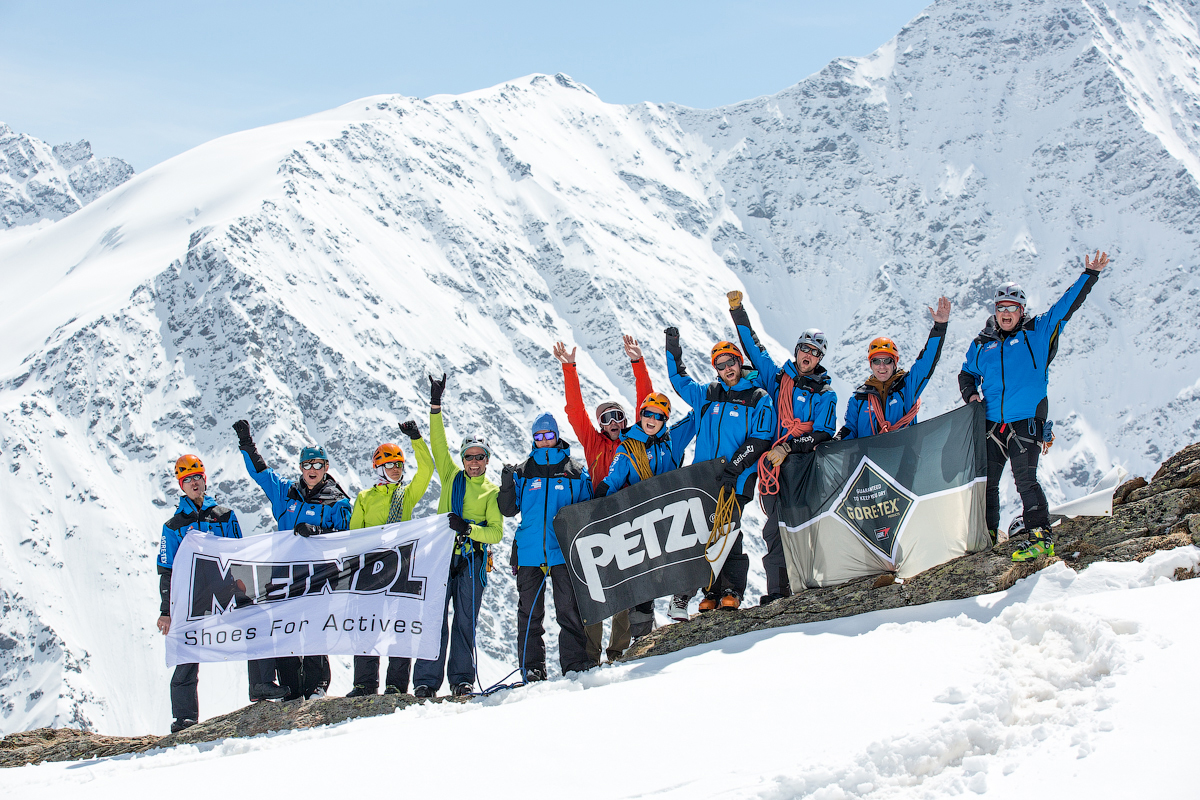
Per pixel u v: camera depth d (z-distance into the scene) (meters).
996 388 7.97
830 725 5.26
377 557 9.02
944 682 5.64
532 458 8.72
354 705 8.12
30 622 127.25
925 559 8.09
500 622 117.31
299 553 9.09
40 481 156.12
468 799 4.86
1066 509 8.73
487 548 9.09
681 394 8.95
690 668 7.10
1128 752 4.11
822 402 8.53
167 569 9.35
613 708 6.11
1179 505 7.40
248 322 195.75
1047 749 4.45
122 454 170.88
